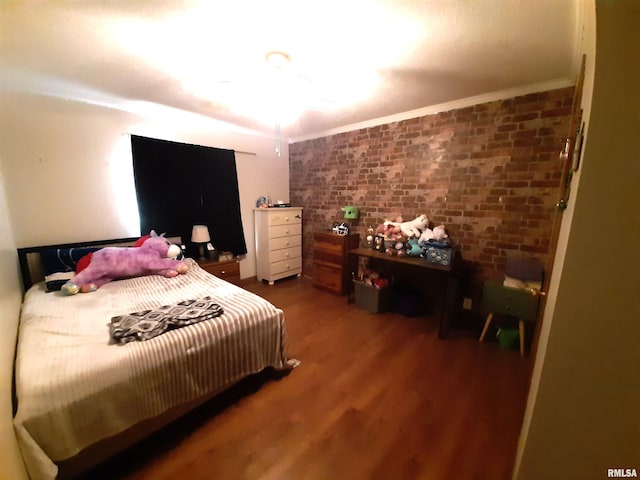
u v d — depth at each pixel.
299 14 1.27
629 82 0.50
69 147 2.44
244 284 3.84
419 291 2.96
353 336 2.42
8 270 1.67
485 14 1.26
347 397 1.68
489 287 2.21
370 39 1.47
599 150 0.53
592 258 0.56
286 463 1.27
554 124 2.06
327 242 3.45
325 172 3.78
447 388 1.76
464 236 2.60
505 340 2.23
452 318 2.65
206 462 1.27
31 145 2.26
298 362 2.03
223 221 3.56
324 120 3.13
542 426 0.68
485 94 2.30
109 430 1.14
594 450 0.63
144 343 1.30
